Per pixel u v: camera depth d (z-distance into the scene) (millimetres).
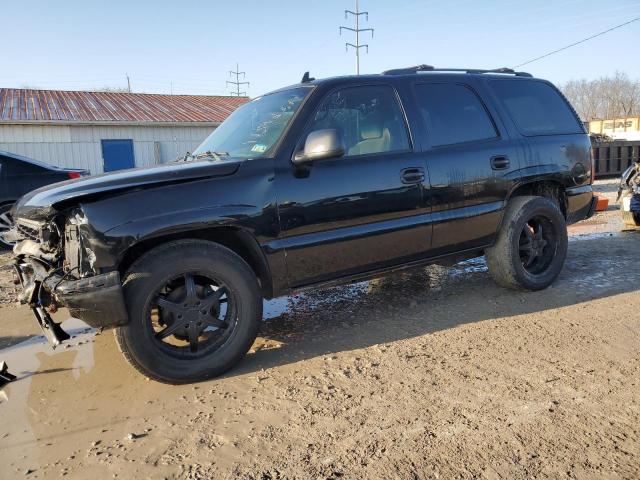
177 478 2398
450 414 2830
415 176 4008
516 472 2330
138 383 3395
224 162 3408
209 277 3338
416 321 4340
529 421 2730
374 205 3828
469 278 5547
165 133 20047
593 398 2941
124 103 22844
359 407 2949
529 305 4586
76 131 18297
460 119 4430
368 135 3928
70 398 3229
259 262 3510
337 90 3854
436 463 2416
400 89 4176
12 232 3918
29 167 8398
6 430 2879
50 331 3303
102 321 2992
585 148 5195
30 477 2445
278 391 3193
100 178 3354
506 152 4555
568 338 3816
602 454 2438
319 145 3365
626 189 7969
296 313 4691
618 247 6828
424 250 4195
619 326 4008
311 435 2695
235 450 2598
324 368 3496
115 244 2990
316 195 3588
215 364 3359
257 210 3385
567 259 6195
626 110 74750
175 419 2920
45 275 3221
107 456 2590
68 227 3195
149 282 3115
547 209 4816
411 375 3322
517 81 4984
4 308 5188
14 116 17797
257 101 4426
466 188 4297
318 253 3654
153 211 3100
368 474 2357
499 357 3539
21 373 3641
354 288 5422
